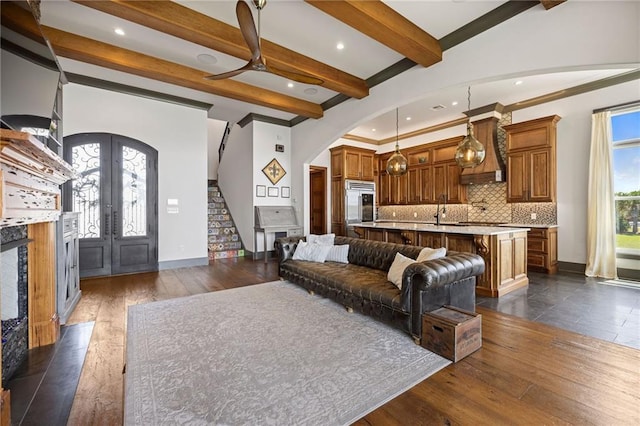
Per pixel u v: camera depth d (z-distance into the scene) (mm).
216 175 9391
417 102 5777
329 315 3051
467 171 6445
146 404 1670
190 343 2424
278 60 3729
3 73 1637
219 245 6754
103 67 4160
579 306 3334
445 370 2037
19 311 2316
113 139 4871
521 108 5785
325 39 3619
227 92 4734
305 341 2457
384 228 5199
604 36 2578
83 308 3312
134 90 4980
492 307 3322
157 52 3906
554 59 2820
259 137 6543
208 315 3053
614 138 4738
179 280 4543
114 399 1762
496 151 5977
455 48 3520
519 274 4141
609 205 4656
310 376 1954
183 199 5539
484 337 2549
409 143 8047
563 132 5242
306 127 6406
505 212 6195
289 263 4172
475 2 2990
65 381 1943
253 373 1986
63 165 2123
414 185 7793
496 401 1712
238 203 7195
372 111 4738
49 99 2166
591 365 2090
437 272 2348
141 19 2918
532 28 2938
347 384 1868
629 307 3293
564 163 5238
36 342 2418
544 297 3686
